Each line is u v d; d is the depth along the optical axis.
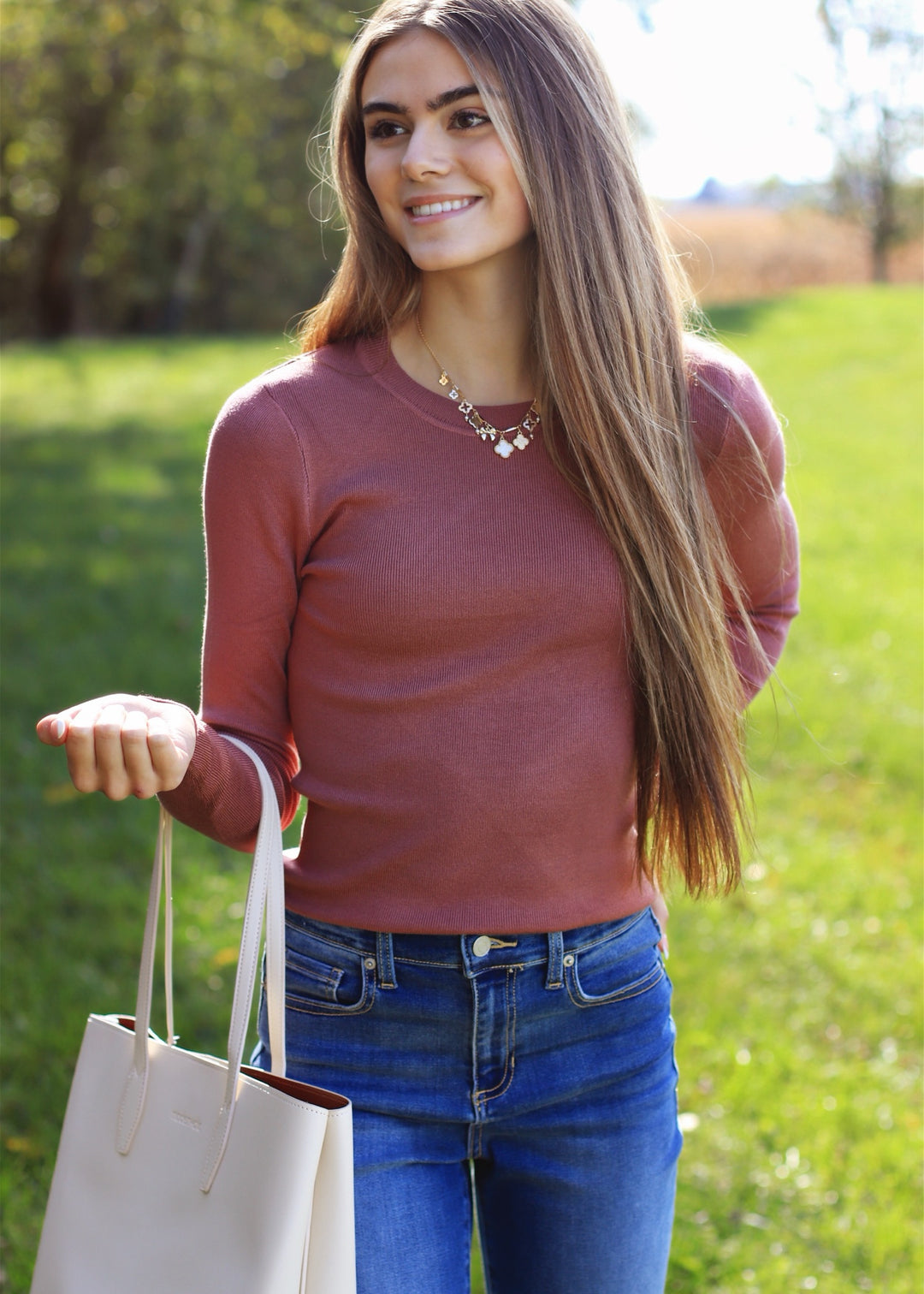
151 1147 1.41
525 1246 1.64
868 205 26.09
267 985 1.43
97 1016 1.52
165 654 5.83
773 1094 3.12
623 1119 1.61
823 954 3.79
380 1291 1.50
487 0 1.51
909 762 5.22
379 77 1.53
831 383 13.43
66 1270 1.42
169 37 13.35
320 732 1.56
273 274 25.70
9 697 5.19
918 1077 3.26
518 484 1.54
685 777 1.66
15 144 15.36
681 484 1.60
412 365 1.60
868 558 8.18
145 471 9.48
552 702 1.54
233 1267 1.33
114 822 4.27
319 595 1.53
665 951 1.81
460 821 1.51
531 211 1.52
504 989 1.56
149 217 21.94
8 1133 2.80
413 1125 1.58
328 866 1.58
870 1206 2.75
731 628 1.83
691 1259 2.54
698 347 1.71
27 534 7.64
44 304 21.16
